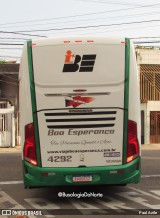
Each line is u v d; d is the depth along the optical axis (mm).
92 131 14266
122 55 14336
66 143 14266
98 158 14289
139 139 14453
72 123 14258
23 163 14406
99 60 14273
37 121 14266
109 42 14328
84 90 14242
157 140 43719
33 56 14320
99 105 14258
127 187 17281
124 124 14297
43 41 14320
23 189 17219
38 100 14250
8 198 15750
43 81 14266
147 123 43188
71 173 14172
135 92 14391
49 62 14273
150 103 43438
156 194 16094
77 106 14242
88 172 14188
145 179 19031
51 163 14258
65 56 14266
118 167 14234
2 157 28672
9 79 41688
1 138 38281
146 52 43500
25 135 14336
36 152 14266
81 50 14273
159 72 43938
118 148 14297
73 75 14250
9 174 20766
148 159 27125
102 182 14258
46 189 17047
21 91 14414
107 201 15094
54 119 14250
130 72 14336
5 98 40625
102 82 14258
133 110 14344
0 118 38375
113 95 14266
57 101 14242
